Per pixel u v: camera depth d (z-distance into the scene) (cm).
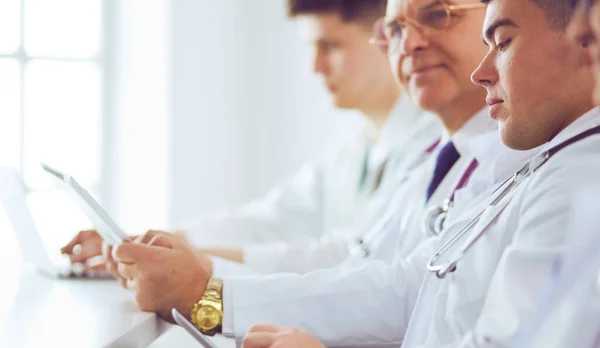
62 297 152
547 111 107
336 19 241
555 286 97
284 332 114
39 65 365
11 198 182
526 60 107
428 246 147
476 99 155
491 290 103
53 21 364
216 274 166
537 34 106
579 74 106
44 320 126
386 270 147
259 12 362
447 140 166
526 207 107
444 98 154
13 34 362
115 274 160
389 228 177
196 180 360
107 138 365
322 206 286
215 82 360
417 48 154
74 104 366
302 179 291
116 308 141
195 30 359
